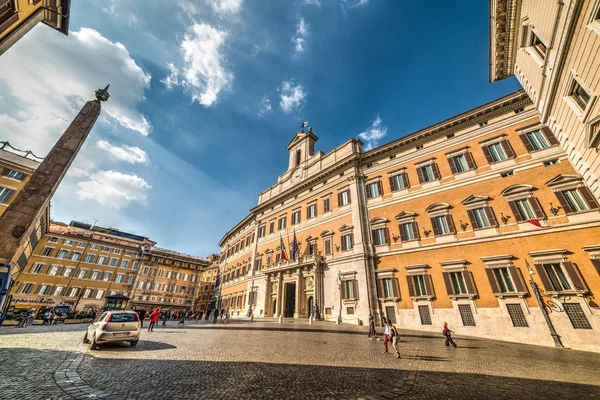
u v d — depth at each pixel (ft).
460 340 51.67
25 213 39.86
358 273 84.28
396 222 83.56
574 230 54.90
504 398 18.40
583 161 37.68
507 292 58.80
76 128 49.24
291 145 146.72
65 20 38.19
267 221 141.59
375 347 39.75
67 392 17.04
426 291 70.03
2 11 28.19
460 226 70.54
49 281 147.54
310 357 30.76
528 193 62.59
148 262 192.24
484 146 73.77
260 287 124.36
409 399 17.60
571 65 32.35
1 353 27.45
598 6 25.70
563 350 46.06
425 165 83.82
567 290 52.29
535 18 37.91
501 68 52.95
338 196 104.42
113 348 32.81
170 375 21.68
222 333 53.06
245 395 17.46
